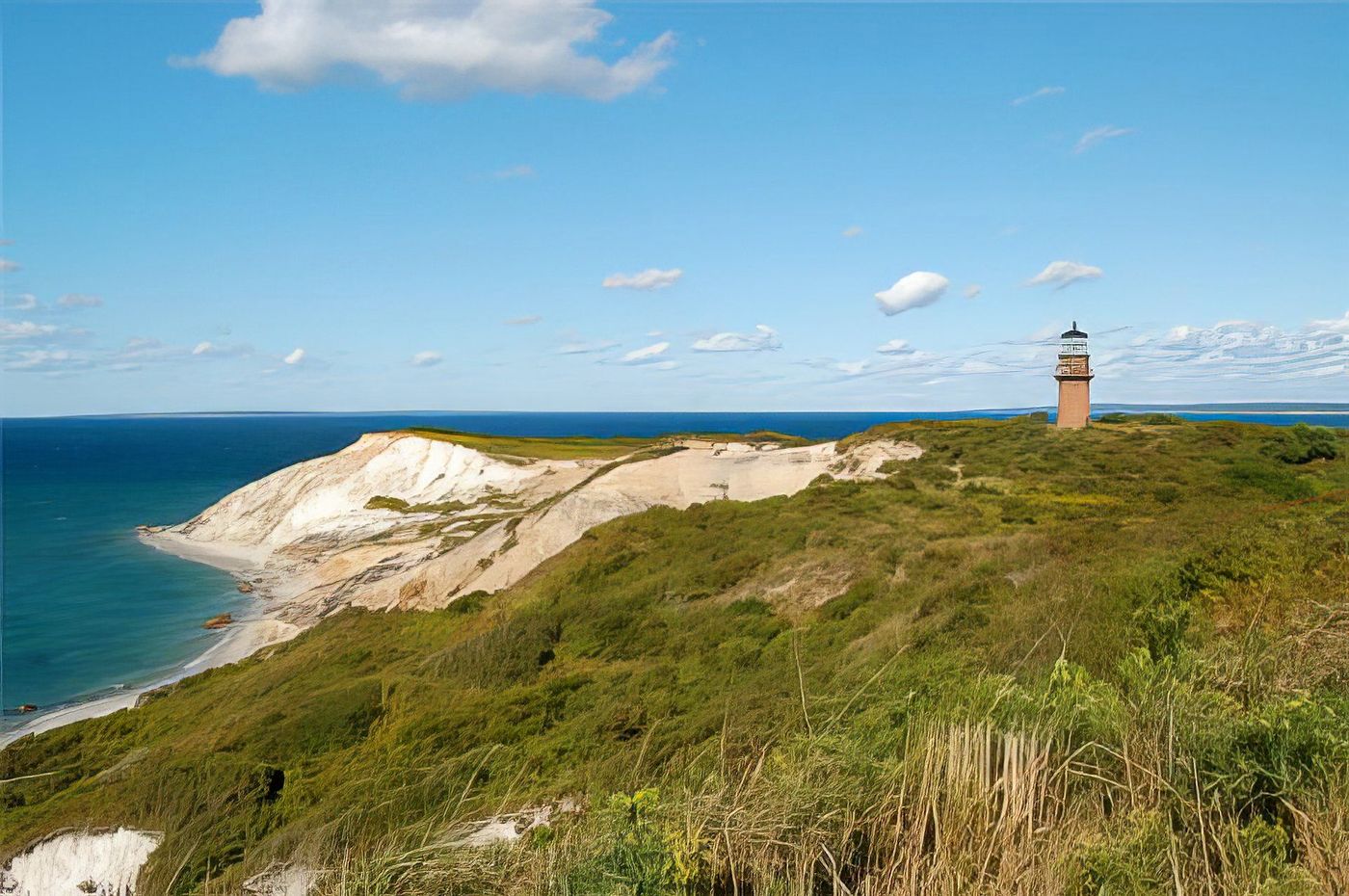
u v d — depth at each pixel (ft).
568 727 36.32
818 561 58.49
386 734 41.47
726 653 45.01
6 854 35.50
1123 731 14.61
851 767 14.76
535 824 19.24
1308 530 33.09
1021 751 14.01
